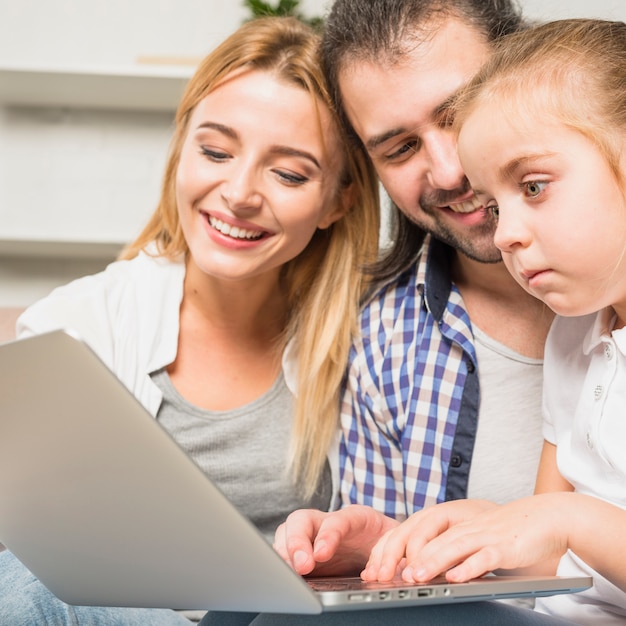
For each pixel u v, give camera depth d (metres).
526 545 0.80
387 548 0.88
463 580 0.76
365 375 1.43
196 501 0.65
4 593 0.93
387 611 0.74
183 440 1.40
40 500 0.77
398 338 1.42
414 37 1.20
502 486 1.33
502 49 1.07
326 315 1.46
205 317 1.48
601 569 0.83
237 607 0.73
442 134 1.21
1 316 2.25
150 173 3.38
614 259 0.91
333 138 1.39
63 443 0.70
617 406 0.98
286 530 0.97
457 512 0.93
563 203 0.90
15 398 0.69
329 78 1.35
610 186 0.90
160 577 0.75
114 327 1.43
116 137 3.38
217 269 1.37
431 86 1.20
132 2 3.35
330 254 1.49
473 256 1.29
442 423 1.35
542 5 2.14
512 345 1.35
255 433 1.43
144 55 3.34
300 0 3.14
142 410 0.62
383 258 1.50
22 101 3.33
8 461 0.75
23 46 3.35
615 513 0.84
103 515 0.73
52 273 3.39
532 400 1.34
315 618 0.74
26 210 3.36
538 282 0.94
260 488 1.42
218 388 1.46
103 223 3.37
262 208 1.35
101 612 0.93
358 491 1.43
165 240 1.54
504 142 0.94
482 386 1.35
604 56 0.96
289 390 1.47
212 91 1.36
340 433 1.46
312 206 1.38
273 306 1.50
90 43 3.35
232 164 1.34
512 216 0.94
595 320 1.05
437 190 1.24
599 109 0.92
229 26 3.35
